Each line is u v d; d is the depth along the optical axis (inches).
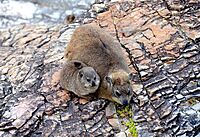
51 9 553.0
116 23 461.4
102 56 374.9
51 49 445.7
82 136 354.0
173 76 395.5
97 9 487.5
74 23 484.4
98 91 371.9
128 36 442.6
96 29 402.6
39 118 370.9
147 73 397.7
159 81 390.9
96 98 377.1
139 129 355.6
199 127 360.5
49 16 540.7
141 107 370.9
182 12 461.1
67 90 388.8
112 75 364.2
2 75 418.3
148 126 358.0
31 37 472.7
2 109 381.7
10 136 360.8
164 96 379.2
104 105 371.6
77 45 393.1
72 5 554.3
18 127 365.4
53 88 394.3
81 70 366.0
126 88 360.2
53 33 474.9
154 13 463.5
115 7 481.4
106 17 473.1
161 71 400.5
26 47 458.0
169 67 404.2
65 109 375.2
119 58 380.8
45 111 375.2
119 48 398.6
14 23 531.2
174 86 386.6
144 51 421.4
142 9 471.5
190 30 438.9
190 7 466.3
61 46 448.5
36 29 487.8
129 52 421.4
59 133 358.0
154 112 366.9
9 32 490.0
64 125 363.9
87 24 438.9
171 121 360.8
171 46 422.9
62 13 543.8
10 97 393.1
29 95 392.2
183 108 371.2
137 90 383.2
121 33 447.5
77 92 374.9
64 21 516.4
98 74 370.6
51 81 401.7
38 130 363.9
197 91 384.8
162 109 368.8
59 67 417.7
